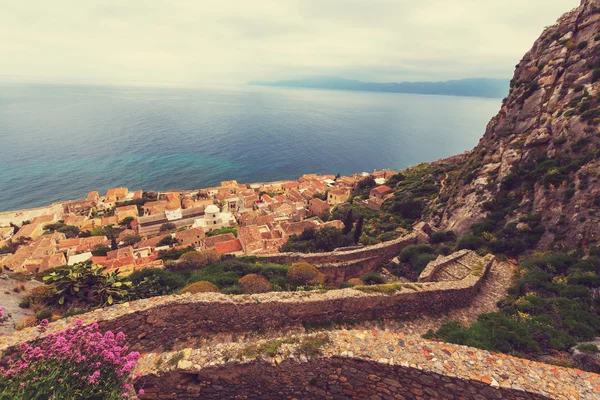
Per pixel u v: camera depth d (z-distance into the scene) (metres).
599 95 25.59
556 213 21.64
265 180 153.12
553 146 26.25
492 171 30.92
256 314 11.62
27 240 74.19
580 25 32.62
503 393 7.13
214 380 8.04
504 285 17.97
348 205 64.50
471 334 12.24
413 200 44.47
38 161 155.62
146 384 7.80
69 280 14.08
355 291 13.27
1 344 7.68
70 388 5.99
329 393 8.23
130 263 46.44
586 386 7.16
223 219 87.00
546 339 11.55
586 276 15.45
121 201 107.31
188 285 16.86
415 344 8.40
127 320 9.88
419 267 21.28
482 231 24.52
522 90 34.78
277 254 22.52
